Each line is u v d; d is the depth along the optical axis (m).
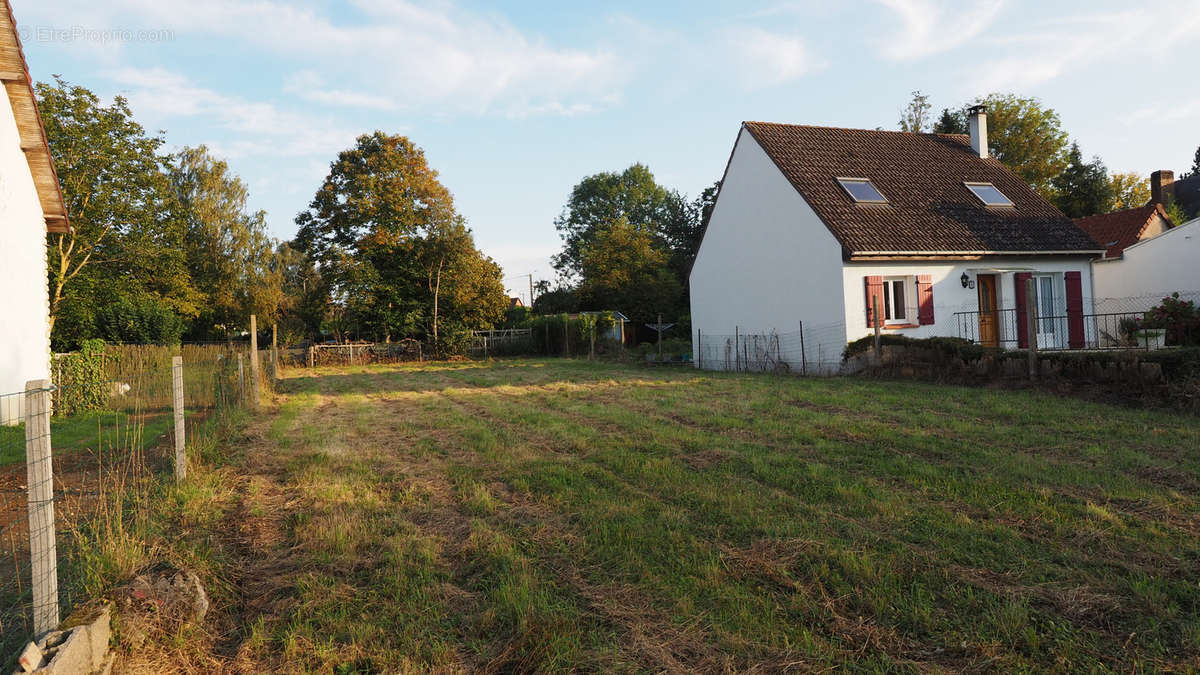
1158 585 3.76
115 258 30.64
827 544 4.54
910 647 3.32
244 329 48.00
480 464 7.57
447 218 37.47
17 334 11.31
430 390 17.47
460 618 3.80
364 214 35.03
